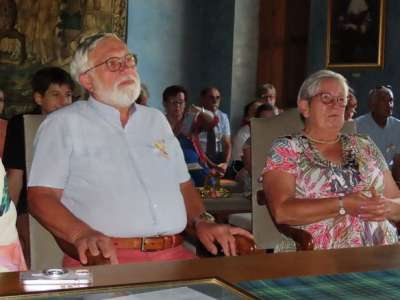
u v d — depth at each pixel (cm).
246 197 501
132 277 188
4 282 179
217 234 279
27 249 359
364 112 830
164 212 298
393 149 647
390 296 182
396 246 247
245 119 741
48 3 861
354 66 840
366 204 320
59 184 293
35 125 319
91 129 300
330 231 329
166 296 167
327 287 189
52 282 179
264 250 384
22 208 362
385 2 812
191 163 597
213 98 802
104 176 295
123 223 290
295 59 954
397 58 802
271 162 340
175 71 946
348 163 343
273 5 952
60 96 403
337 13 855
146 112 317
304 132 350
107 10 887
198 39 962
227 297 169
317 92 340
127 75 304
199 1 959
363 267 213
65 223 274
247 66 945
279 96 958
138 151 304
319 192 336
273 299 176
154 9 923
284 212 327
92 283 180
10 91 846
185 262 210
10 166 360
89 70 304
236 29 934
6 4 844
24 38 852
